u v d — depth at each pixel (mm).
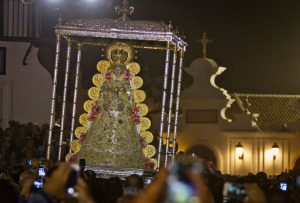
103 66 40281
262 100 71250
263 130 67125
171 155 39906
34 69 55250
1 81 54844
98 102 39469
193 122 68188
